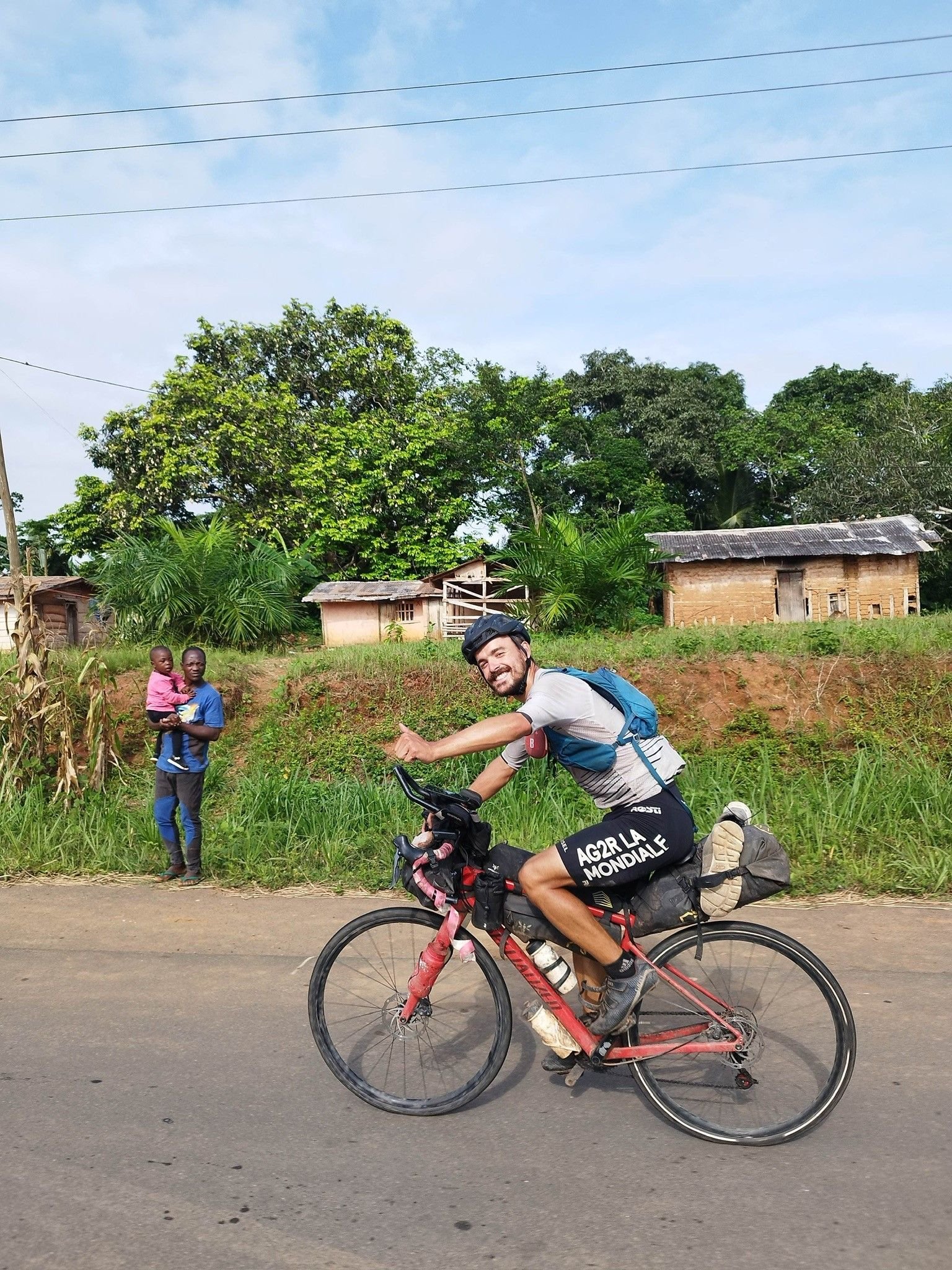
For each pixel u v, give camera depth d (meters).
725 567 23.77
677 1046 3.17
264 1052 3.79
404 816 7.29
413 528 32.50
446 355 35.19
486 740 3.02
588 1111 3.34
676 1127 3.19
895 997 4.12
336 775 8.21
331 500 31.47
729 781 7.54
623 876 3.12
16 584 7.91
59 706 7.74
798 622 11.12
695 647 9.22
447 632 26.86
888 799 6.76
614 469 34.84
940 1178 2.82
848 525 25.39
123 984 4.53
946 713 8.00
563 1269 2.47
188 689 6.26
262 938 5.16
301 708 9.09
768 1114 3.14
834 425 37.53
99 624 15.05
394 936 3.52
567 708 3.08
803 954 3.11
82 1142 3.13
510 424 33.62
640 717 3.17
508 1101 3.42
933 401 33.00
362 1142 3.13
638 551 15.61
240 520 31.28
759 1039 3.16
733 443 36.81
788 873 3.08
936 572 29.59
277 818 7.36
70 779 7.57
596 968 3.46
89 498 33.28
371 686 9.14
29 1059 3.74
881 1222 2.62
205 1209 2.76
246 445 31.59
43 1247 2.59
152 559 15.55
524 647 3.32
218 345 34.41
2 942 5.15
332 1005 3.51
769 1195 2.78
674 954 3.24
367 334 34.81
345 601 27.05
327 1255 2.55
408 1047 3.49
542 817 7.01
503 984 3.34
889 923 5.11
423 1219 2.70
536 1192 2.83
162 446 31.98
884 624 10.51
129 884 6.30
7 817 7.27
